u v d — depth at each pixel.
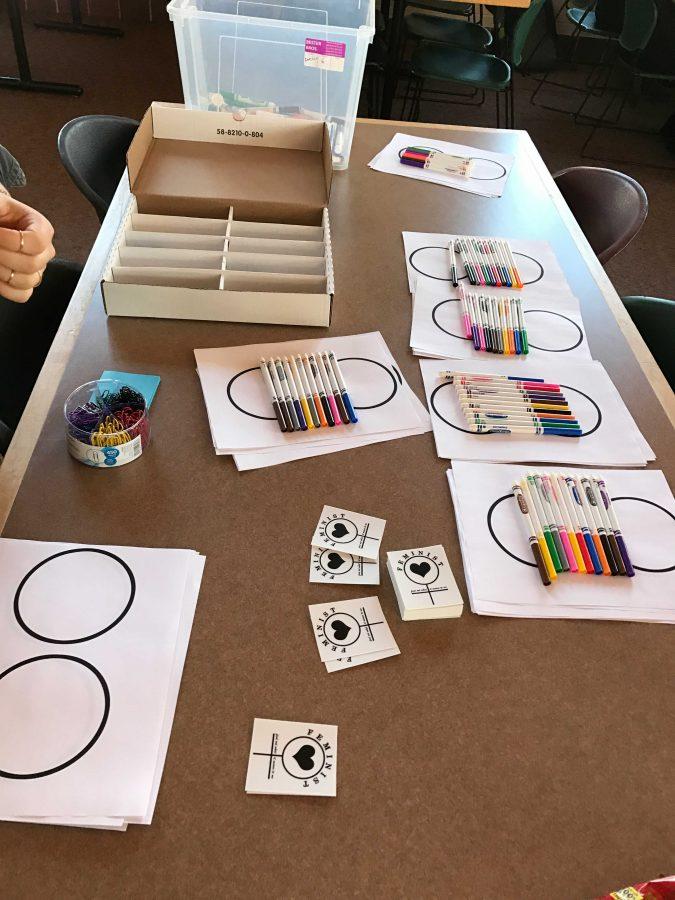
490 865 0.63
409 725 0.72
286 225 1.26
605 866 0.64
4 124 3.31
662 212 3.38
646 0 3.09
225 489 0.92
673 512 0.95
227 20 1.49
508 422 1.04
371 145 1.73
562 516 0.91
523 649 0.79
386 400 1.07
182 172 1.38
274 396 1.04
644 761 0.71
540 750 0.71
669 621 0.83
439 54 3.21
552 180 1.68
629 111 4.18
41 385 1.03
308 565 0.84
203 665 0.74
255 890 0.60
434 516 0.92
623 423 1.07
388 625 0.80
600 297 1.33
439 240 1.43
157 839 0.62
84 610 0.77
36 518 0.86
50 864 0.60
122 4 4.28
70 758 0.66
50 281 1.47
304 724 0.71
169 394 1.04
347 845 0.63
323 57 1.53
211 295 1.13
